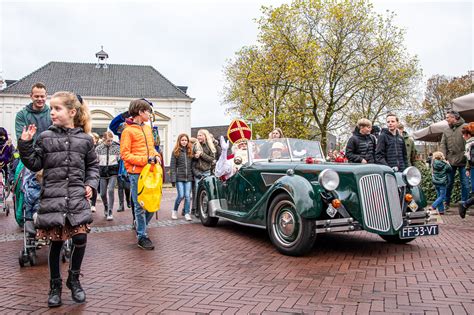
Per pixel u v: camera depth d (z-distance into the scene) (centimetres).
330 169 520
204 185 806
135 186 602
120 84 3788
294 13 2705
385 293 384
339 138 2922
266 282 427
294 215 537
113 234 735
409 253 551
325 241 644
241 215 668
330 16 2628
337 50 2678
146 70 3984
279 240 561
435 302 357
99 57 3909
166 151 3772
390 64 2675
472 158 839
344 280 429
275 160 683
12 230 789
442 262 497
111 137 930
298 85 2702
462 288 394
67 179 363
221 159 741
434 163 921
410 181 568
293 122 2744
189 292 399
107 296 392
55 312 352
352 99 2806
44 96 514
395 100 2731
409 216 554
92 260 538
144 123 625
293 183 538
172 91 3828
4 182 887
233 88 3341
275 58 2692
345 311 340
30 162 352
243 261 521
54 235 360
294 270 473
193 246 621
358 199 523
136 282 436
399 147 745
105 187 959
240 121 940
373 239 658
